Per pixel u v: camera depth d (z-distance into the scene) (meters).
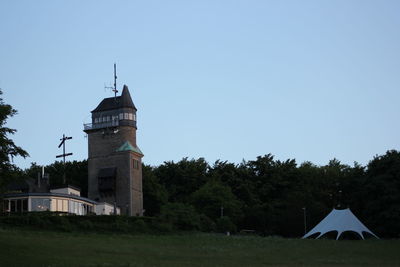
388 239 100.50
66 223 98.75
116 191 145.38
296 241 94.50
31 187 129.62
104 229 101.12
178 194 172.75
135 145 151.88
